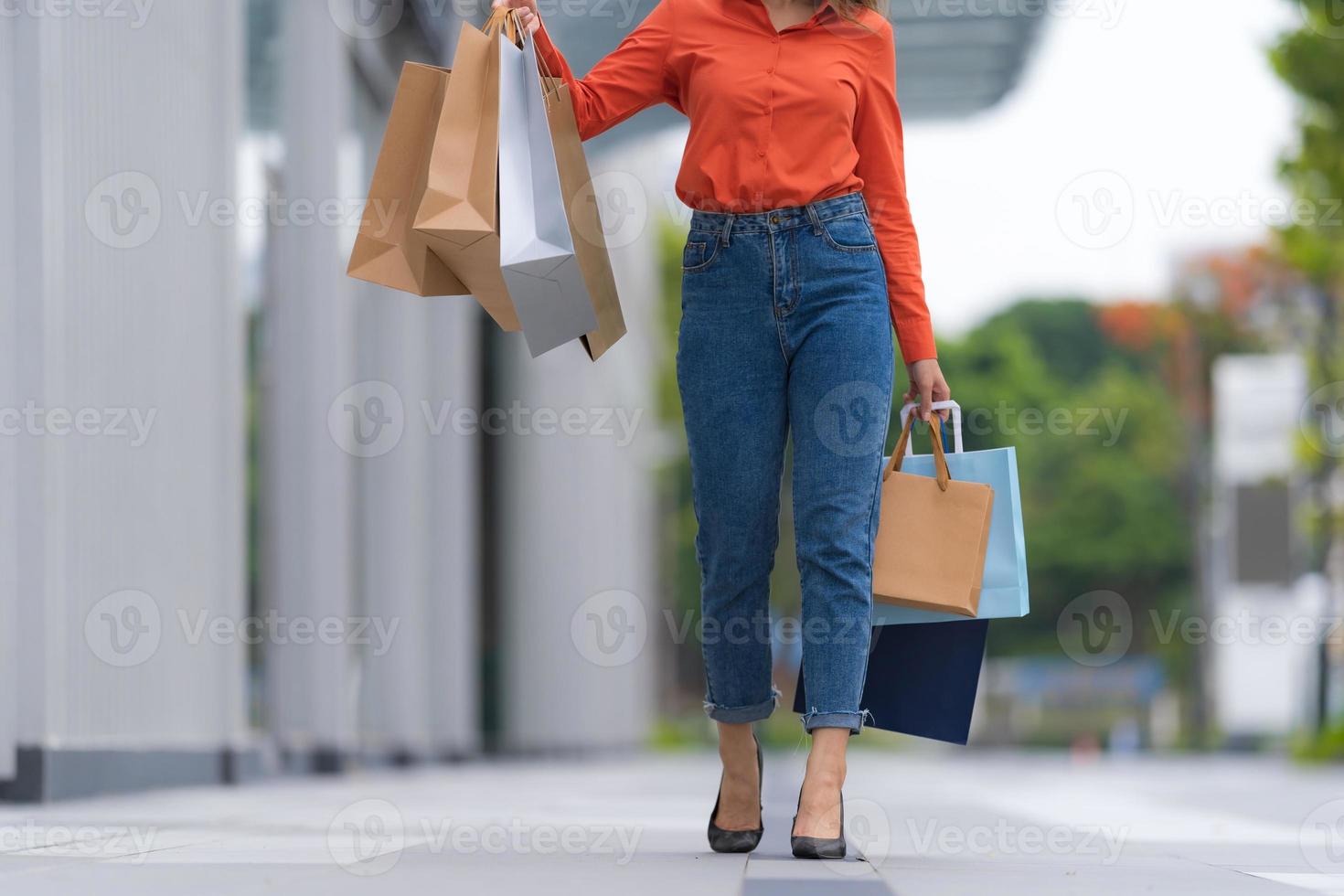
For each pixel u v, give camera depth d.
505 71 9.94
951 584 10.49
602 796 23.81
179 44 21.50
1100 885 8.62
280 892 7.71
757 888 8.09
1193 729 113.75
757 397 10.49
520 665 55.97
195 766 22.05
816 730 10.10
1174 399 126.12
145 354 20.06
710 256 10.45
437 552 41.00
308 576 28.66
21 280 17.17
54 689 17.25
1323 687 73.62
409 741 35.59
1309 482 70.44
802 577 10.30
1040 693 141.88
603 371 69.69
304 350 29.03
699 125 10.49
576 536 60.19
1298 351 72.12
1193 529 115.81
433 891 7.78
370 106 34.66
